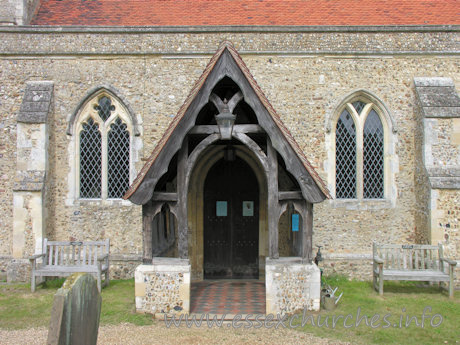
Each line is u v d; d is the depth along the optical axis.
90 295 3.63
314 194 5.72
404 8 9.92
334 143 8.73
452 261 6.89
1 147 8.70
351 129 8.93
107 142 8.88
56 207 8.69
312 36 8.70
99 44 8.73
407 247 7.39
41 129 8.23
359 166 8.80
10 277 7.95
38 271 7.17
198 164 8.65
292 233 7.63
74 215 8.67
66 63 8.77
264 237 8.70
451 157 8.12
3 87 8.75
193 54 8.70
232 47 5.86
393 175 8.70
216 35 8.73
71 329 3.29
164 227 7.82
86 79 8.77
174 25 9.05
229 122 5.85
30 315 6.07
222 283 8.34
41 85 8.69
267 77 8.71
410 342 5.08
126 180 8.91
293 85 8.70
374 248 7.42
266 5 10.10
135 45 8.73
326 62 8.72
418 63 8.74
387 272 7.20
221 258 8.88
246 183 8.91
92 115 8.86
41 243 8.03
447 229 7.82
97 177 8.93
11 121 8.73
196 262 8.66
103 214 8.66
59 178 8.72
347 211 8.62
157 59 8.74
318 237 8.60
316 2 10.16
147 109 8.73
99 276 7.17
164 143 5.69
